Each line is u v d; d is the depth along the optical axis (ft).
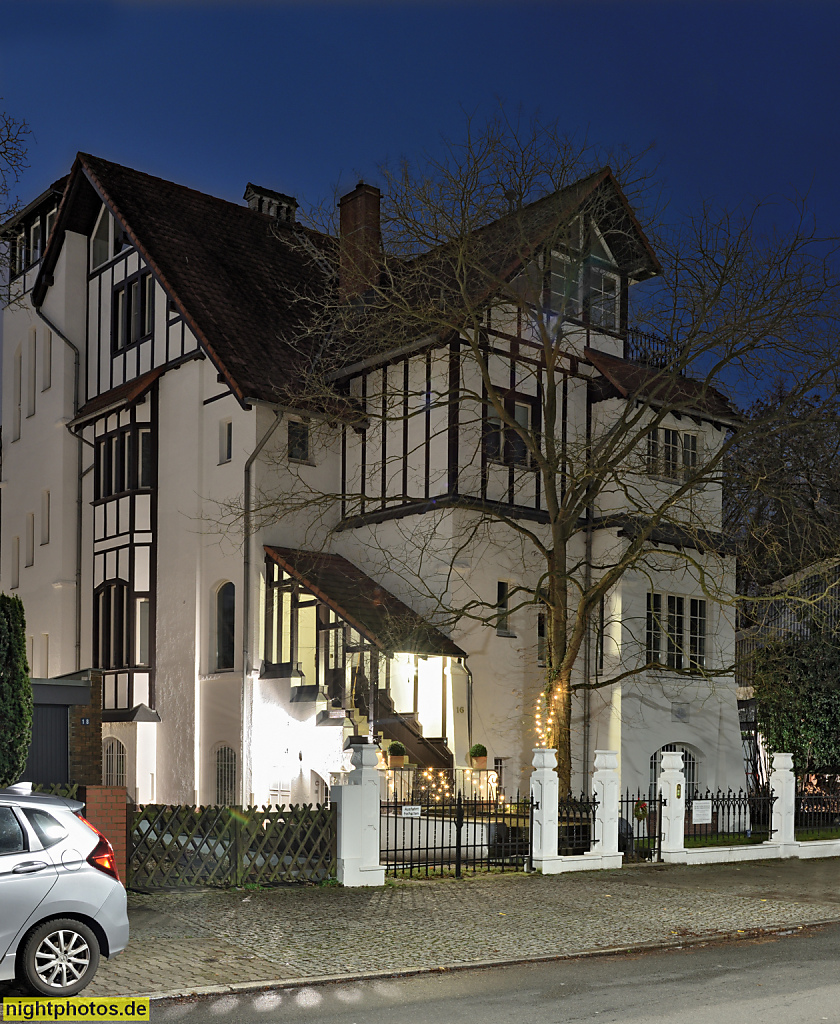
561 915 40.96
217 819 45.21
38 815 27.58
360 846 47.09
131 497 86.74
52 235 96.68
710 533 78.64
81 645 91.56
